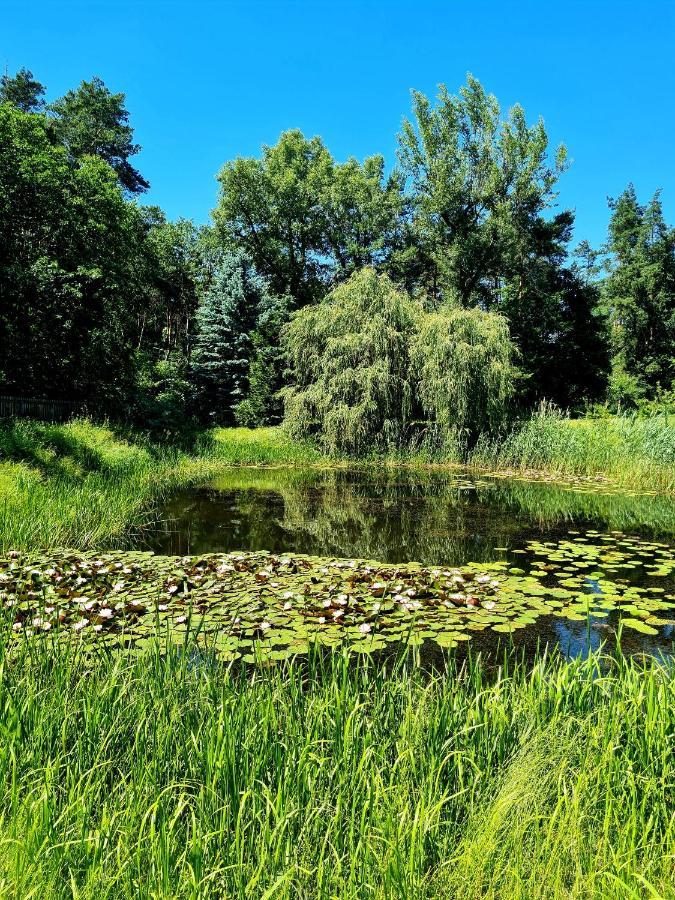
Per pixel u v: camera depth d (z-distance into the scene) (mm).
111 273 16938
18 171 14203
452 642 3566
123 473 9820
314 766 1839
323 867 1494
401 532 7164
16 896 1376
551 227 26234
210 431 19500
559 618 4105
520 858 1556
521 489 11203
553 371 27125
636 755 1956
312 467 15664
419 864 1525
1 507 5988
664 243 32344
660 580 5039
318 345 18078
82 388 15812
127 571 4832
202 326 23609
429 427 16766
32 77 26188
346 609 4070
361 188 28672
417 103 24375
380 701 2250
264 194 28172
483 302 27734
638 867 1582
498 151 24578
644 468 11875
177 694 2268
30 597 4129
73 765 1891
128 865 1473
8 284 13602
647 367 30266
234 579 4828
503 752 1986
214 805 1672
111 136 25688
